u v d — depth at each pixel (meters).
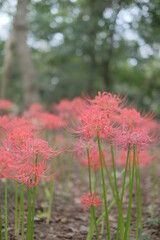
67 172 5.36
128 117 2.25
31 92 9.67
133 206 3.94
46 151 1.91
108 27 10.09
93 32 12.21
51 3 8.92
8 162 1.74
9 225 3.03
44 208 3.59
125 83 16.06
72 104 3.75
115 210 3.84
